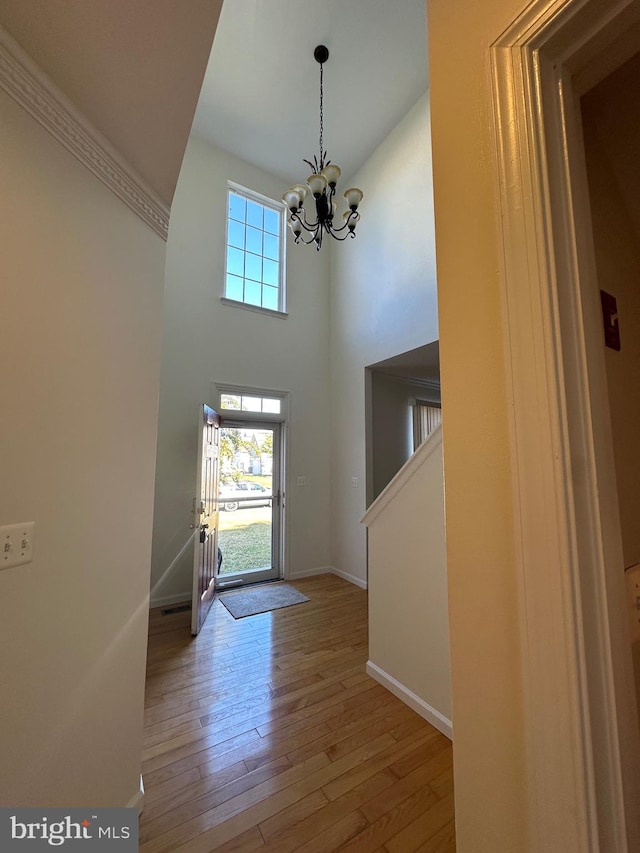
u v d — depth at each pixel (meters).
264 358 4.30
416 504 2.04
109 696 1.26
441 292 0.65
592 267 0.53
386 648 2.21
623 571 0.50
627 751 0.45
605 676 0.45
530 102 0.52
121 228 1.35
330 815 1.38
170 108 1.29
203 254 3.98
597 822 0.43
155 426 1.53
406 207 3.75
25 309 0.99
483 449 0.57
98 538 1.23
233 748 1.70
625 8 0.46
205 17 1.12
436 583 1.91
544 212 0.50
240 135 4.03
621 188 0.71
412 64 3.25
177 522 3.60
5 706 0.92
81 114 1.13
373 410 4.41
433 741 1.75
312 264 4.80
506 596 0.53
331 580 4.20
